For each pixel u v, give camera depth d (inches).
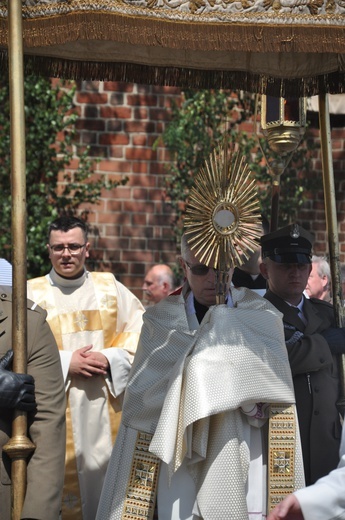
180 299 325.1
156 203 727.7
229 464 296.8
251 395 298.2
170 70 363.3
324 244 744.3
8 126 682.2
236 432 300.4
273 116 419.8
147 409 311.4
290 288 369.4
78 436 426.6
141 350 322.3
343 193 748.0
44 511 275.6
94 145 725.3
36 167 689.6
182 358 304.5
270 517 243.9
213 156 319.9
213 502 295.4
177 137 701.9
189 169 708.7
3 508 281.7
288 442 307.7
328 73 373.1
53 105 689.6
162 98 732.7
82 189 705.6
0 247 674.2
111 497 318.3
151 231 727.1
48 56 351.9
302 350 352.8
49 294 449.7
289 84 373.4
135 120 728.3
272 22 316.5
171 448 295.3
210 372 297.6
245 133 705.6
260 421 309.6
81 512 423.8
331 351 362.0
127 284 724.7
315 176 732.0
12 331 286.7
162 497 307.9
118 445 323.3
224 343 303.1
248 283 438.9
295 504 243.1
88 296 452.1
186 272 329.7
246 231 319.0
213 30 314.2
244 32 315.6
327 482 245.6
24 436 281.6
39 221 676.7
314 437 350.9
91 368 423.8
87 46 353.1
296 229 373.4
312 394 353.4
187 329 316.5
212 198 317.4
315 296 499.2
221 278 315.0
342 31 317.7
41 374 292.4
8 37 299.3
